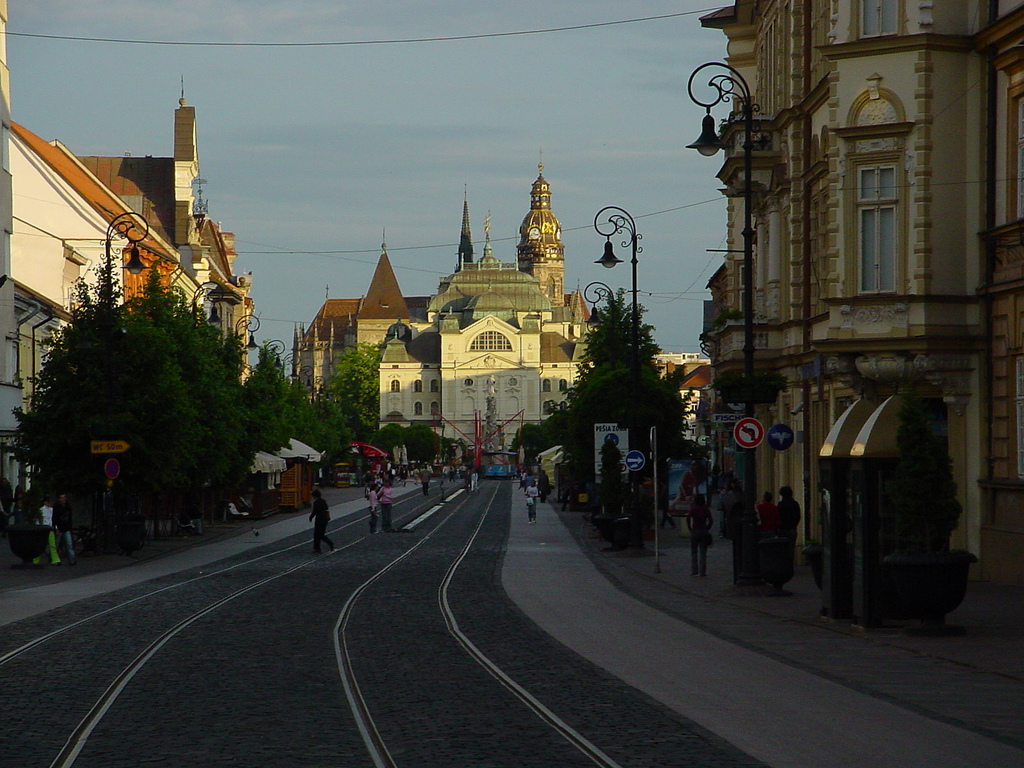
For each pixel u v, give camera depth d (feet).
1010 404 90.58
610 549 139.03
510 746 36.83
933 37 92.73
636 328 140.77
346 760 34.78
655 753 35.86
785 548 87.56
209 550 142.51
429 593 89.56
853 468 67.21
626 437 167.43
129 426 129.70
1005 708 43.19
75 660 55.21
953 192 93.56
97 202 227.40
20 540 112.88
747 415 88.99
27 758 35.37
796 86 115.96
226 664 53.88
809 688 47.67
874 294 93.97
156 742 37.37
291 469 248.11
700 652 58.34
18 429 131.85
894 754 35.76
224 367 185.98
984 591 85.15
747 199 89.25
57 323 197.57
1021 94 89.20
